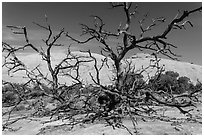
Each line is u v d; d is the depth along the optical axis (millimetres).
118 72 11430
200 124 8992
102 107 11117
